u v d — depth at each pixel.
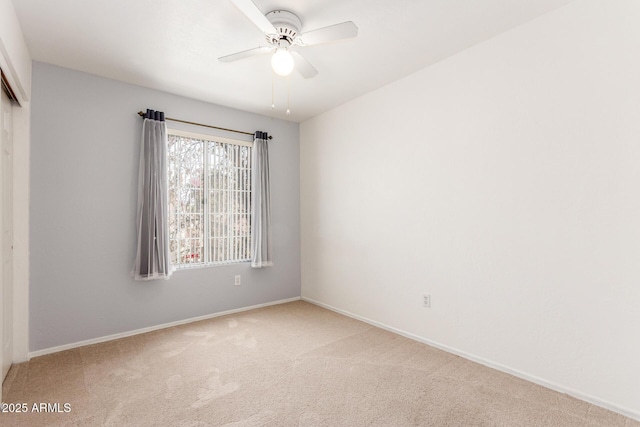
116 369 2.38
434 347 2.79
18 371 2.35
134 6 2.00
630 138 1.81
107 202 2.97
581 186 1.98
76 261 2.81
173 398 2.01
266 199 3.97
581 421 1.78
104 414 1.85
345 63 2.76
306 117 4.21
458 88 2.60
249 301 3.93
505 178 2.33
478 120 2.48
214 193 3.69
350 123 3.63
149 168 3.09
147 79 3.03
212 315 3.62
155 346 2.81
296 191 4.39
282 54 2.04
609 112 1.88
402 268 3.07
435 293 2.79
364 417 1.82
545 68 2.12
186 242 3.48
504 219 2.34
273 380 2.22
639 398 1.78
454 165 2.64
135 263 3.07
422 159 2.88
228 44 2.45
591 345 1.95
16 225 2.51
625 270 1.83
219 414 1.85
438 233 2.76
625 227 1.83
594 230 1.94
